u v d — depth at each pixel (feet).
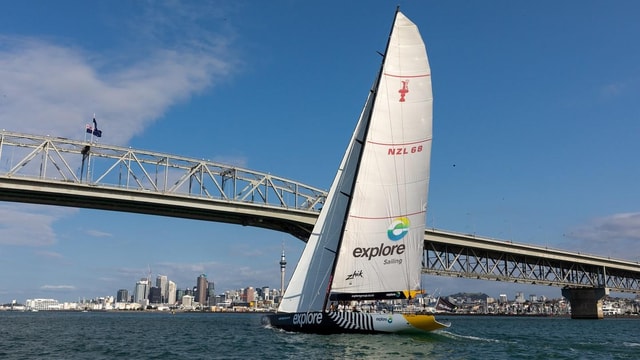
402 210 107.96
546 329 236.02
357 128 121.60
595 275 437.17
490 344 109.81
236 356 91.35
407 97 108.06
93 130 259.60
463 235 337.93
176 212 277.85
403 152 107.96
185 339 137.39
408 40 108.47
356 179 106.83
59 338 144.25
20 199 248.93
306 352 90.07
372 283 106.83
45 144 248.52
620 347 113.50
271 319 119.96
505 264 370.73
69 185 243.81
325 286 115.34
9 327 217.15
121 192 253.85
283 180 304.50
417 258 108.68
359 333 107.04
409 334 105.70
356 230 106.63
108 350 107.76
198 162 284.41
